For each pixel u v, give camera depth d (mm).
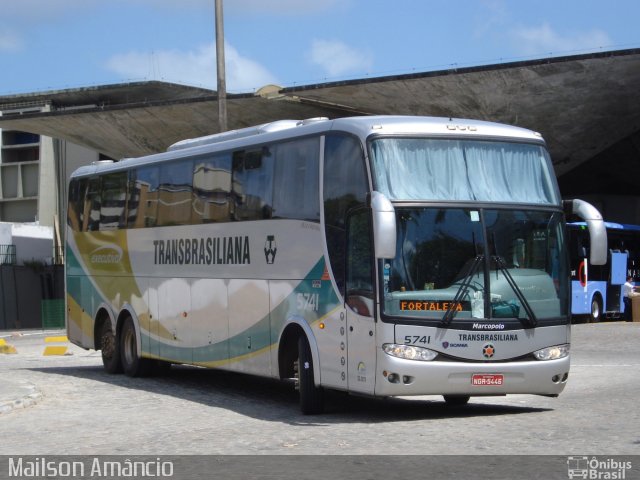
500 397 15867
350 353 12773
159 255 18859
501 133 13312
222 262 16484
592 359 23031
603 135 43969
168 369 20719
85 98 75875
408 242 12383
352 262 12805
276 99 44438
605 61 38031
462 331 12344
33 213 82625
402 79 41125
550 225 13164
